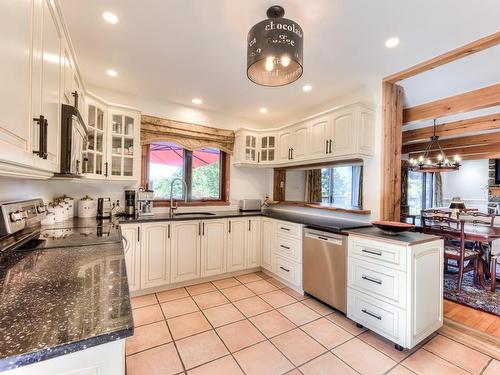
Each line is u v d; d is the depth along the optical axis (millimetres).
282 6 1619
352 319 2186
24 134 870
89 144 2516
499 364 1709
